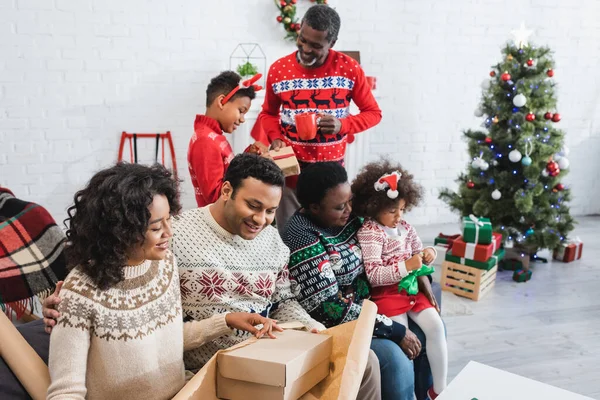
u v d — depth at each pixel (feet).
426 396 6.83
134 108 13.24
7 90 12.30
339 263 6.09
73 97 12.76
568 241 13.38
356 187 6.77
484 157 12.23
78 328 3.67
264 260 5.21
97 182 3.71
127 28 12.79
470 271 10.89
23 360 4.06
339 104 7.80
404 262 6.47
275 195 4.66
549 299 11.05
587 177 16.94
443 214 15.98
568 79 15.94
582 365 8.58
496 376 5.14
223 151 7.26
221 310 4.90
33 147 12.74
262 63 13.89
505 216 12.66
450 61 15.02
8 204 6.28
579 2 15.46
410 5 14.40
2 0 11.86
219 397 4.09
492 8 14.97
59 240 6.18
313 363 4.24
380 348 5.67
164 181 3.84
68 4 12.28
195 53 13.38
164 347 4.13
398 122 15.06
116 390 3.90
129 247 3.76
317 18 7.00
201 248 4.86
